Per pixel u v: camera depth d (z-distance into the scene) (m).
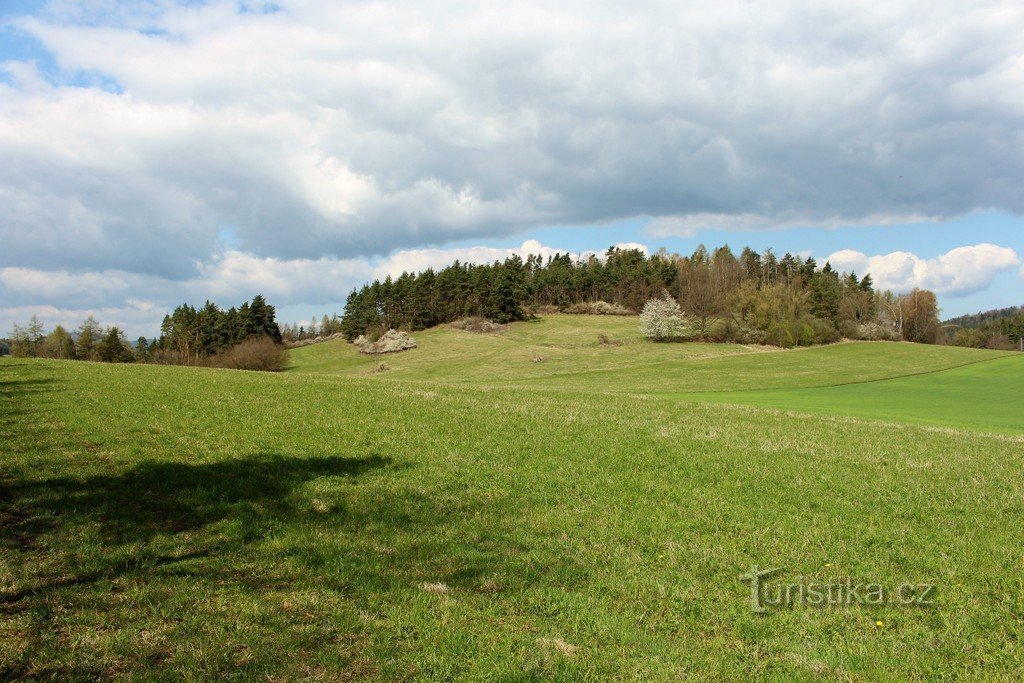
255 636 7.16
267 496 12.98
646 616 8.50
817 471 17.83
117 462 14.59
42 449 15.32
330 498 13.19
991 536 12.46
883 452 21.08
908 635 8.20
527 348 113.12
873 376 76.69
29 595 7.87
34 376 29.64
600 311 164.38
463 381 78.50
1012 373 77.88
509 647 7.37
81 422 18.91
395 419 23.33
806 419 29.19
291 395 27.92
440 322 152.88
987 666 7.46
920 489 16.11
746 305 122.94
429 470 16.16
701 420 27.02
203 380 31.59
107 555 9.31
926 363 91.44
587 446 20.19
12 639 6.76
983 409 42.59
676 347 109.69
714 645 7.80
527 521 12.50
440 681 6.62
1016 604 9.13
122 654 6.63
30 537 9.88
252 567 9.25
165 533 10.46
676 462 18.44
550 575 9.68
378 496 13.59
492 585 9.16
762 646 7.84
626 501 14.33
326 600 8.26
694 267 168.12
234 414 22.11
